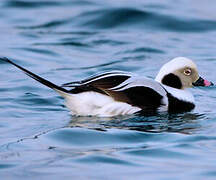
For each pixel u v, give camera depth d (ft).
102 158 31.55
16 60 57.11
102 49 63.10
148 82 41.83
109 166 30.40
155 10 76.89
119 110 40.19
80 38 67.36
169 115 41.52
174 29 72.08
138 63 58.03
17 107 42.91
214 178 28.76
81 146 33.83
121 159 31.45
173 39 67.82
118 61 58.65
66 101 40.47
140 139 35.17
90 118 39.96
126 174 29.32
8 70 53.52
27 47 62.18
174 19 74.23
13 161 31.17
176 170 29.86
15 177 28.96
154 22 73.61
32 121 39.45
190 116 41.37
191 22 73.67
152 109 41.29
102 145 33.96
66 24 73.05
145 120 39.70
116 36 68.44
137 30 71.56
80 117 40.34
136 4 79.56
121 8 76.59
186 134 36.11
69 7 79.56
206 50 63.21
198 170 29.78
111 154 32.19
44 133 36.35
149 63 58.08
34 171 29.73
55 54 60.39
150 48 63.57
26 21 73.97
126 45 64.80
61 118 40.16
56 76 52.65
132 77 41.39
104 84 40.42
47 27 71.82
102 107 40.01
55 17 75.51
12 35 67.51
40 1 82.02
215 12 78.23
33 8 79.56
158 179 28.63
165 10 77.51
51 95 46.11
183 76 44.37
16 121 39.47
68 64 57.11
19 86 48.32
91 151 32.83
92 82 40.50
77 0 82.64
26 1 81.66
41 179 28.73
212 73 54.80
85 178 28.84
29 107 43.19
